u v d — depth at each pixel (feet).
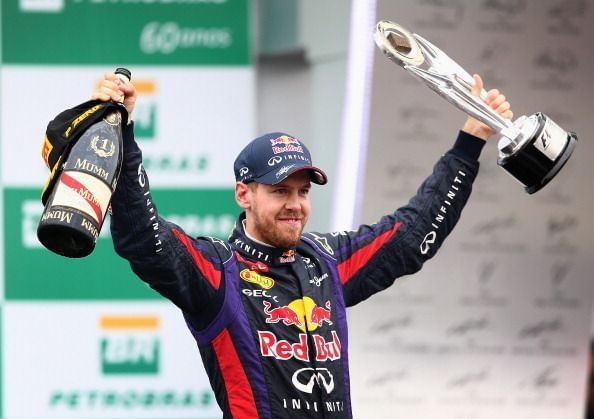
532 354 66.23
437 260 64.44
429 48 38.27
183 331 64.49
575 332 66.33
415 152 62.39
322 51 65.98
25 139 64.08
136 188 33.22
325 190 66.28
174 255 33.88
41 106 64.23
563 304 65.98
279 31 66.49
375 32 37.47
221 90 65.05
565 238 65.41
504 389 66.23
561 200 64.90
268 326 34.94
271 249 35.99
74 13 64.39
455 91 37.78
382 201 63.00
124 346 64.28
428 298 64.69
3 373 63.72
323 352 35.12
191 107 64.90
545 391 66.64
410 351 65.05
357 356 64.80
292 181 35.65
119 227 33.37
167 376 64.44
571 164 64.49
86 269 64.23
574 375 66.69
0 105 63.98
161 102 64.75
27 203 64.03
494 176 64.03
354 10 63.82
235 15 65.05
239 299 35.06
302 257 36.96
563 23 62.80
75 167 31.73
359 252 37.91
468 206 64.28
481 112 37.70
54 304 64.03
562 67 63.41
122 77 33.35
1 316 63.72
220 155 65.10
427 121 62.13
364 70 61.98
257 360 34.60
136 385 64.23
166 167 64.75
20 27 64.13
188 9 64.90
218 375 35.09
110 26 64.59
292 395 34.53
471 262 64.90
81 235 31.24
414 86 61.46
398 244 38.29
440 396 65.67
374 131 61.93
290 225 35.65
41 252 64.03
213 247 35.53
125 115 33.12
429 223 38.68
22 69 64.13
